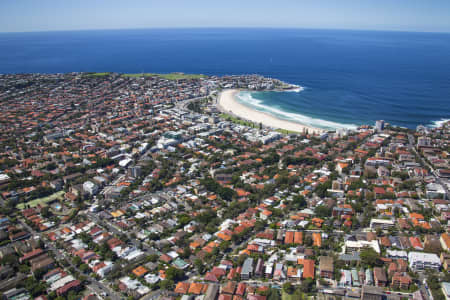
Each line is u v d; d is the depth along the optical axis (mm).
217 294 197000
